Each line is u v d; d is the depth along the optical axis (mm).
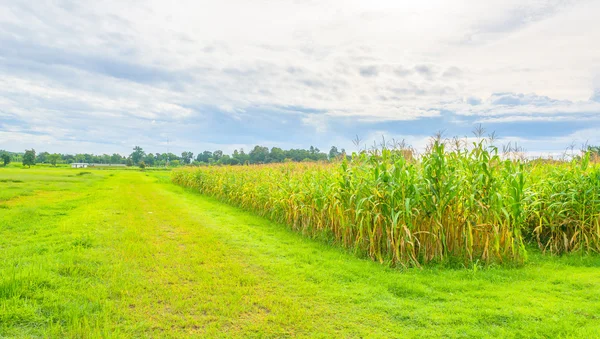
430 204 7496
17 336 4219
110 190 24500
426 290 5863
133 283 6039
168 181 39031
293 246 9242
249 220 13227
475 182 7418
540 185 9320
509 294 5742
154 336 4387
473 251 7602
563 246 8898
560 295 5734
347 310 5203
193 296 5633
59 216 12672
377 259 7844
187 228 11180
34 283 5625
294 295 5777
